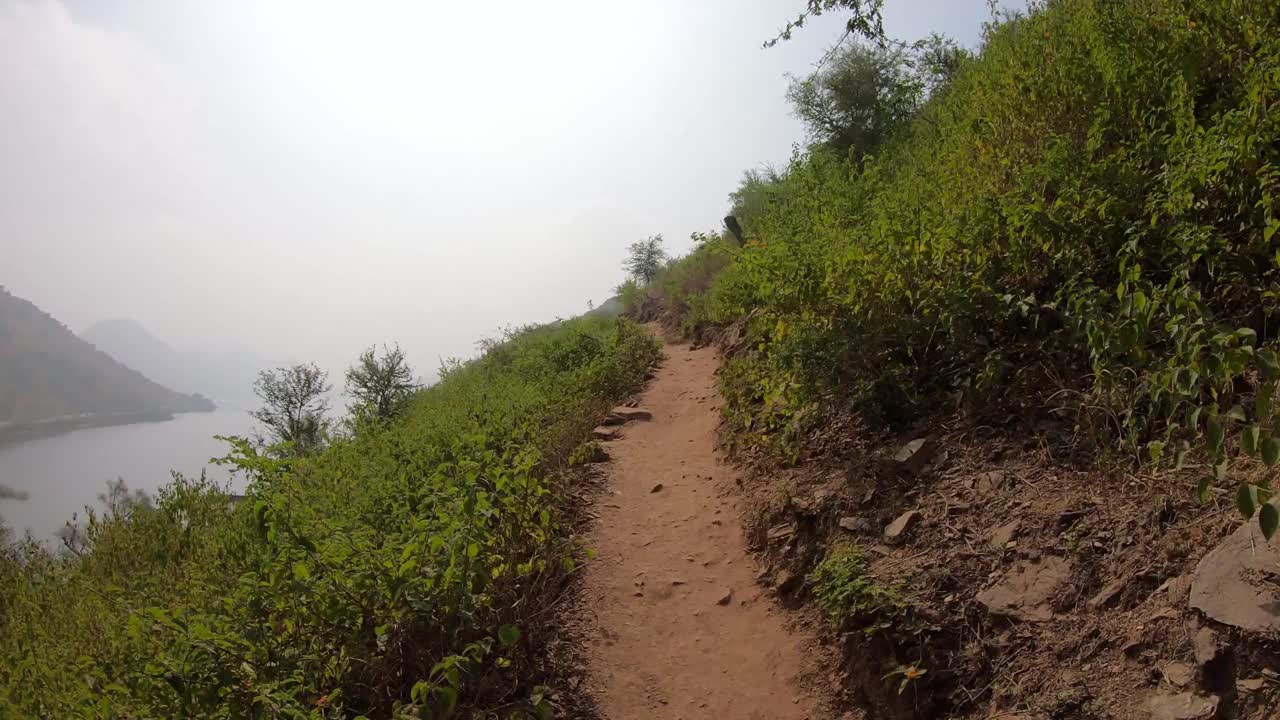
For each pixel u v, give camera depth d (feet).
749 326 32.68
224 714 9.64
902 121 36.81
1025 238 15.65
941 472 14.40
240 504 17.16
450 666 10.63
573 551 17.15
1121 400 12.29
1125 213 14.29
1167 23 17.75
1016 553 11.70
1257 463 10.16
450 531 12.93
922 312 16.67
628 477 22.29
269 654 10.78
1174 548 9.90
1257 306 11.84
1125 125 16.94
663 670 13.65
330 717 10.18
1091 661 9.53
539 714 12.03
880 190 23.13
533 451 18.84
